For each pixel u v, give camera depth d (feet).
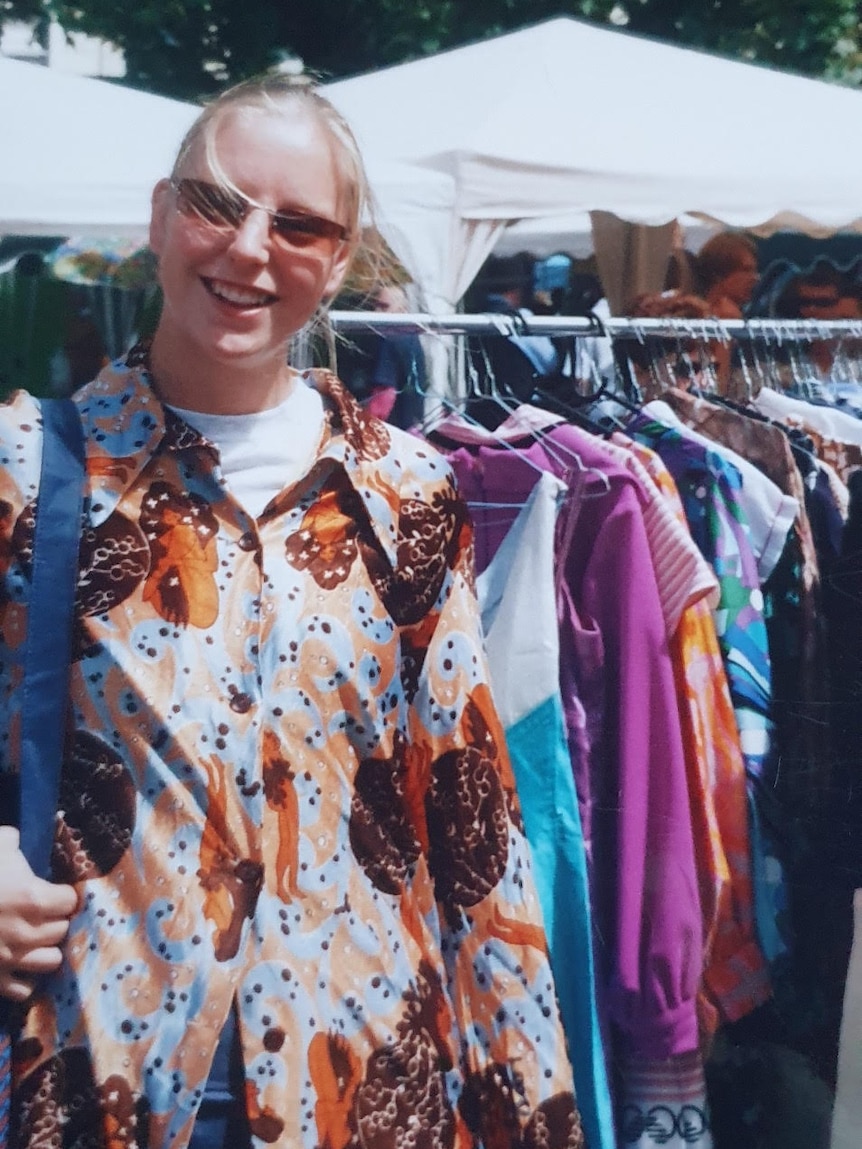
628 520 5.94
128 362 4.17
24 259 10.82
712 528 6.50
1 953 3.65
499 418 6.78
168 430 4.04
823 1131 6.57
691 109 9.70
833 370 8.60
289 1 21.45
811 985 6.57
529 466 6.00
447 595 4.42
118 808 3.77
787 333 7.63
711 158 9.21
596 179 8.93
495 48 10.46
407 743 4.27
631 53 10.27
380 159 8.94
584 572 6.02
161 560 3.92
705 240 13.78
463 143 8.81
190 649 3.86
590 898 5.91
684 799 5.90
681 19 20.92
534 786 5.79
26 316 11.42
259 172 3.99
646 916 5.86
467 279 9.02
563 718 5.87
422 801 4.37
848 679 6.89
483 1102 4.31
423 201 8.77
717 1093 6.59
